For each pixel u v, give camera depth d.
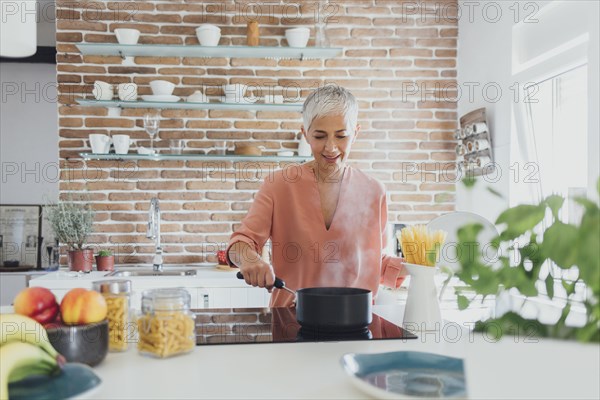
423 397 0.80
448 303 2.10
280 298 1.89
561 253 0.65
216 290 3.28
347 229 1.85
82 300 1.03
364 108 3.97
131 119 3.79
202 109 3.84
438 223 2.10
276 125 3.90
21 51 1.40
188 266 3.78
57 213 3.52
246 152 3.72
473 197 3.62
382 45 3.98
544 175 3.16
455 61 4.03
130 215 3.78
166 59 3.83
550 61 2.89
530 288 0.71
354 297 1.29
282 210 1.86
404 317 1.40
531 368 0.98
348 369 0.92
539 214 0.68
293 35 3.72
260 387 0.90
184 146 3.83
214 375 0.97
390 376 0.94
